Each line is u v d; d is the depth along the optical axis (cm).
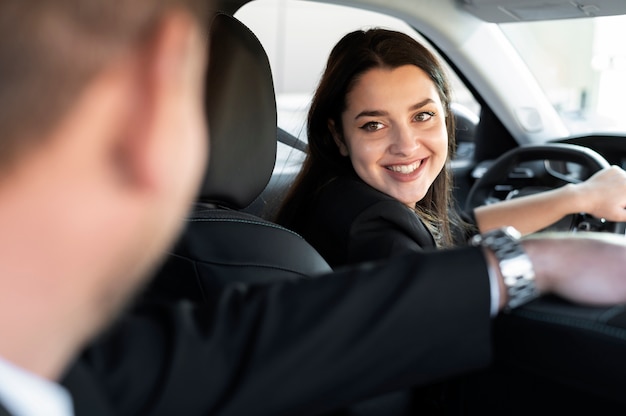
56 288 30
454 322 63
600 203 172
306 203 151
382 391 64
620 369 63
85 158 28
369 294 64
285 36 643
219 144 107
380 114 140
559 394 69
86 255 30
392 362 63
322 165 150
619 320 65
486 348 65
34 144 27
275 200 180
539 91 243
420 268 64
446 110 152
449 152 160
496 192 221
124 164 29
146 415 60
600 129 243
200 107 33
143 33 28
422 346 63
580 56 239
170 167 30
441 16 211
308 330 62
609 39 235
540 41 235
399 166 143
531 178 220
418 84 141
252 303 65
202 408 61
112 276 31
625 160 213
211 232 103
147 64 28
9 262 29
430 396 83
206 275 99
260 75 112
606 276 67
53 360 33
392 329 62
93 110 28
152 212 30
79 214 29
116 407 60
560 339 66
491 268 65
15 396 32
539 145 206
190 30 30
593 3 182
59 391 35
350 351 62
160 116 29
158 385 60
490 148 254
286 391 61
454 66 232
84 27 27
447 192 164
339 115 146
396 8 202
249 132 110
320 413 63
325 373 61
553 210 173
